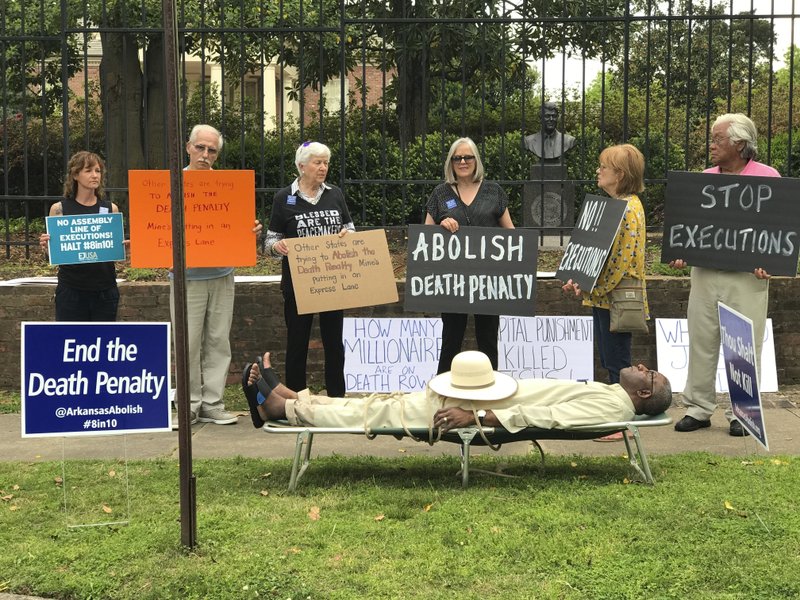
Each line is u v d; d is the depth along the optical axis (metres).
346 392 7.72
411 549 4.23
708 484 5.11
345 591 3.82
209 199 6.63
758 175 6.25
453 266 6.46
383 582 3.89
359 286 6.53
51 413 4.63
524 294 6.43
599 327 6.25
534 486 5.14
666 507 4.70
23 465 5.72
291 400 5.27
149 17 12.14
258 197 12.86
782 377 7.69
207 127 6.70
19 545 4.35
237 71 13.61
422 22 7.81
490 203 6.58
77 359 4.66
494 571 4.00
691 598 3.75
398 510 4.74
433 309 6.46
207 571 4.00
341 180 7.96
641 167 6.10
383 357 7.75
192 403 6.83
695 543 4.26
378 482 5.30
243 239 6.68
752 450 5.91
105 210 6.57
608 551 4.16
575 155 12.39
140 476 5.45
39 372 4.62
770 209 6.14
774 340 7.64
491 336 6.64
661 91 17.06
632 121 15.66
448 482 5.29
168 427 4.75
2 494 5.11
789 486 5.04
